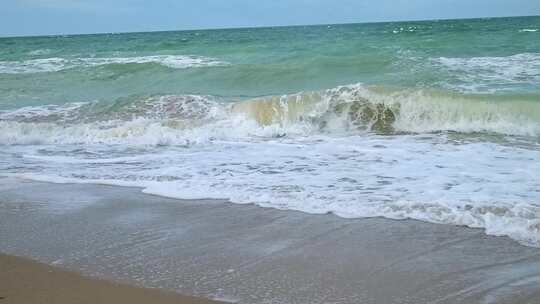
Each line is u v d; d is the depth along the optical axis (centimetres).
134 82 1827
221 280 403
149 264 436
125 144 979
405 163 741
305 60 1878
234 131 1055
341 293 380
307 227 513
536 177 641
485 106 1032
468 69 1612
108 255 457
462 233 484
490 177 648
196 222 539
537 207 521
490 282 392
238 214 557
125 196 637
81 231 521
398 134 995
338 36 3816
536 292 373
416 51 2250
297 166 746
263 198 601
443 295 374
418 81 1452
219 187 652
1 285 390
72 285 391
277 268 425
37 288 385
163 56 2702
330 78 1656
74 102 1491
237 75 1756
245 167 750
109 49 3531
